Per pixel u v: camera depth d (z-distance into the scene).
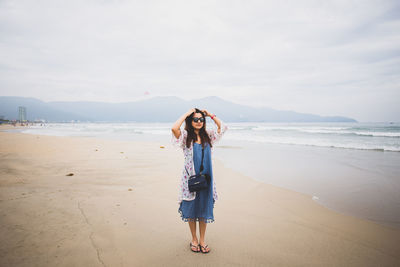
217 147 13.69
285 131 28.20
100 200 3.99
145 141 17.25
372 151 11.40
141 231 2.91
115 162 7.88
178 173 6.36
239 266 2.24
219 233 2.96
